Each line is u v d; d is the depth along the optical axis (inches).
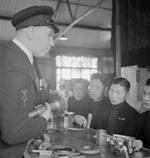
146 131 47.0
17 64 32.7
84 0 156.2
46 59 270.4
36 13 34.6
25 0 180.7
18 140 31.2
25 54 34.3
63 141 53.1
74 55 280.7
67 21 195.8
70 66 282.0
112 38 64.3
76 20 141.2
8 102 30.8
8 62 32.9
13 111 30.8
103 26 210.1
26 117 32.4
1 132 32.1
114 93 54.6
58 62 280.4
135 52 53.7
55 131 62.9
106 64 223.0
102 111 59.7
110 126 56.0
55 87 270.5
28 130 31.6
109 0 136.9
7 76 31.9
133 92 50.9
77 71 277.1
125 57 57.0
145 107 47.5
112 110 55.7
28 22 34.5
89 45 270.2
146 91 47.6
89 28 214.8
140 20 53.8
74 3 164.9
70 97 74.3
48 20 36.0
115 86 54.7
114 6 63.7
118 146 43.5
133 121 50.0
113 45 63.6
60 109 39.2
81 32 240.4
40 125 33.3
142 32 52.7
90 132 61.3
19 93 31.5
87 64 271.9
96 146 48.8
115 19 62.6
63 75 280.5
